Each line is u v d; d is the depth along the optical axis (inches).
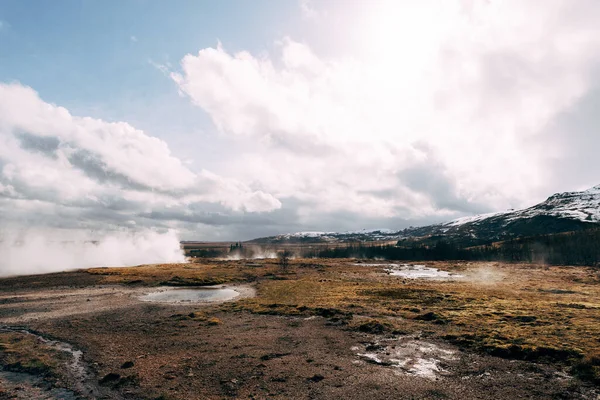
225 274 4153.5
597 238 7539.4
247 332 1451.8
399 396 819.4
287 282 3467.0
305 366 1032.2
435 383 895.7
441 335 1369.3
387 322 1600.6
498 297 2428.6
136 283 3309.5
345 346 1242.6
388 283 3452.3
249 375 963.3
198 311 1913.1
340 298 2389.3
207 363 1064.2
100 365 1058.7
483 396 814.5
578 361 1002.7
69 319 1715.1
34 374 1004.6
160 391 866.8
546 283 3491.6
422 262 7445.9
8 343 1306.6
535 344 1165.7
